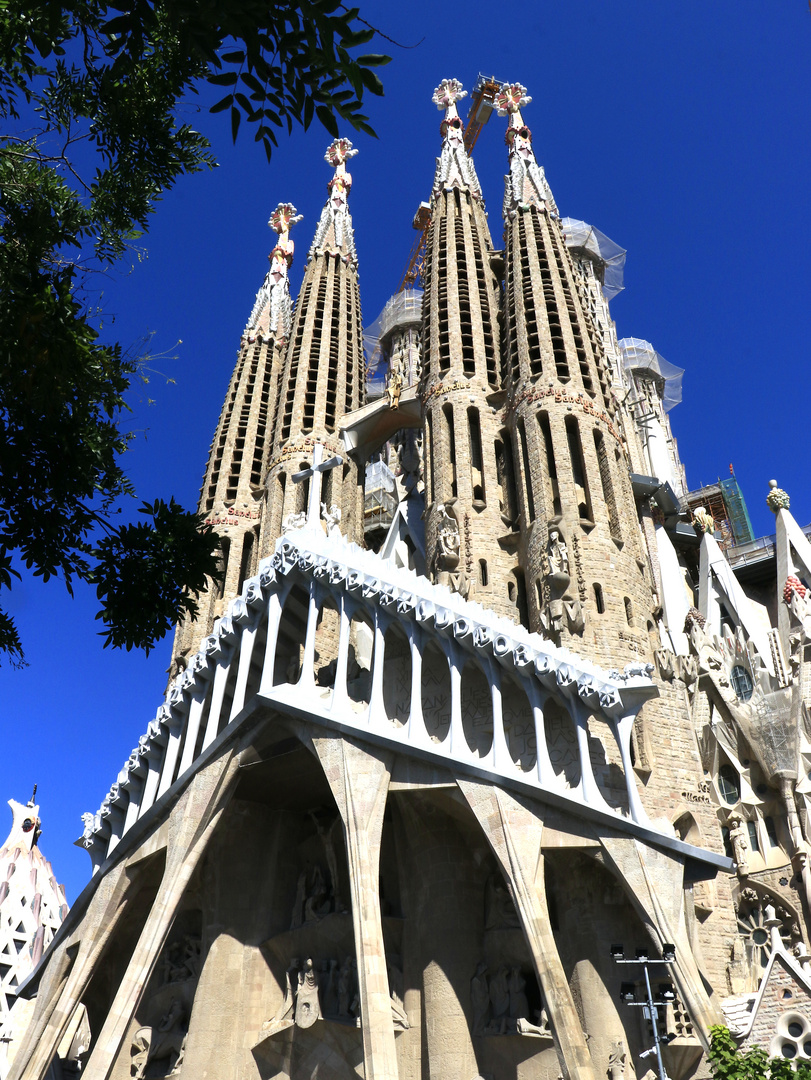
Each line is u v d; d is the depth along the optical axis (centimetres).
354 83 1148
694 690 4962
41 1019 4191
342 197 7988
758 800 4669
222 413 6906
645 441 7869
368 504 7162
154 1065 4128
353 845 3369
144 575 1517
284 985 4041
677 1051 3216
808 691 4819
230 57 1141
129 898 4147
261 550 5953
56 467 1445
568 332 5322
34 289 1444
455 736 3584
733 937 3750
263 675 3788
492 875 3784
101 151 1645
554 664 3653
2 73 1478
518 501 5016
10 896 5241
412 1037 3653
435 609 3741
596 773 3762
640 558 4816
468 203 6662
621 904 3481
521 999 3538
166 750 4366
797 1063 2728
